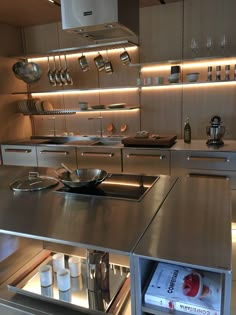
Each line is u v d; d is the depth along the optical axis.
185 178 1.83
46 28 3.78
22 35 3.94
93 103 3.78
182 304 0.97
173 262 0.89
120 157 3.10
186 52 3.18
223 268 0.85
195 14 3.06
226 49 3.00
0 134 3.74
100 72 3.65
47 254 1.80
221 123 3.06
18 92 3.92
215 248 0.96
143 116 3.54
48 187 1.67
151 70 3.39
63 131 4.02
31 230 1.13
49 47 3.83
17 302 1.36
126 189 1.61
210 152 2.70
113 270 1.62
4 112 3.77
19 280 1.53
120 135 3.70
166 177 1.85
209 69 3.00
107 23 1.72
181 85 3.29
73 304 1.30
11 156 3.71
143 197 1.47
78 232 1.10
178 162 2.84
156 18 3.24
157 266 1.15
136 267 0.96
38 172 2.03
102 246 1.00
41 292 1.43
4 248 1.55
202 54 3.11
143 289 1.03
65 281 1.42
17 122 3.99
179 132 3.40
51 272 1.54
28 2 2.90
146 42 3.34
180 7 3.11
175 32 3.19
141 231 1.09
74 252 1.77
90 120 3.83
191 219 1.19
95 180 1.59
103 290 1.43
